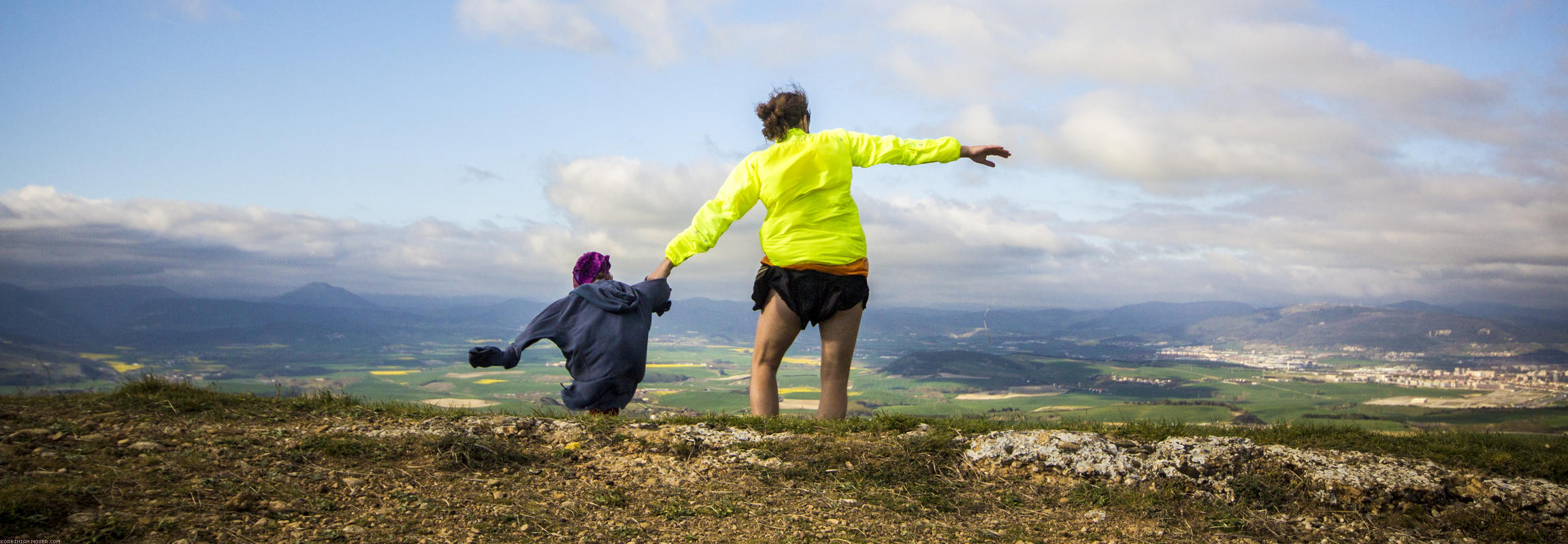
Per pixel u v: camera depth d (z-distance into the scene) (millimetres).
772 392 5719
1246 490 4223
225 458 3959
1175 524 3885
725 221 5570
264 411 5328
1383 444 5312
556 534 3385
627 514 3734
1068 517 3975
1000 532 3725
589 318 5859
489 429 5055
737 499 4016
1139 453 4723
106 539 2816
